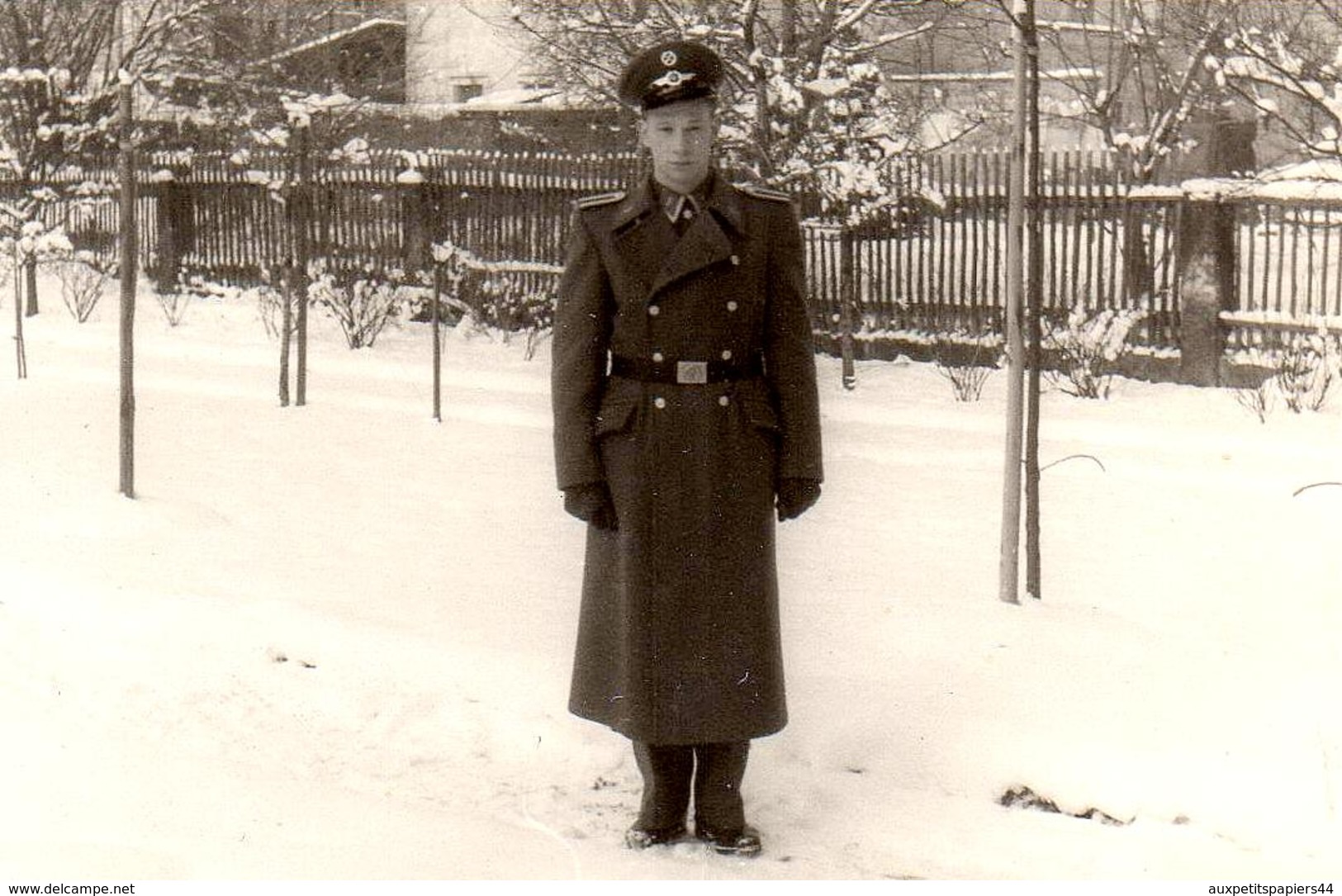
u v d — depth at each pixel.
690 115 3.86
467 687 5.07
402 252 16.95
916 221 14.35
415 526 7.52
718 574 3.96
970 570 6.82
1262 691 4.90
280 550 6.80
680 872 3.84
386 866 3.71
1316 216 16.16
